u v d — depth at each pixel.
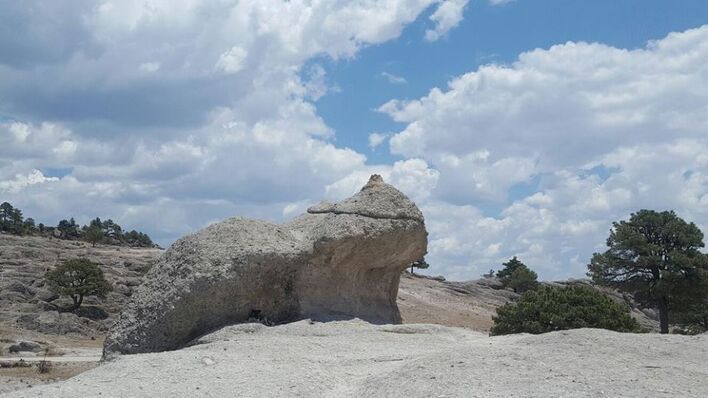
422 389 10.12
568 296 24.42
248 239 18.08
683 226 41.38
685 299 41.06
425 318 47.19
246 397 10.22
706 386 10.40
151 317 17.02
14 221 106.56
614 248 42.81
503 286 77.75
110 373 11.84
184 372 11.74
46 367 24.83
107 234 116.19
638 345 13.28
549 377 10.43
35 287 57.00
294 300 18.72
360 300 20.59
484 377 10.52
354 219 19.72
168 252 18.25
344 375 12.08
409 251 21.12
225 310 17.41
